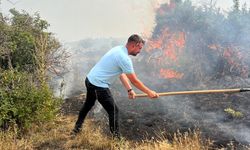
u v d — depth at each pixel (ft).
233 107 22.26
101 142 18.07
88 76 18.53
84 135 18.63
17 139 18.25
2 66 22.58
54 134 18.94
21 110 19.06
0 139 17.40
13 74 20.31
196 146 16.99
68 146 18.07
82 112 19.12
